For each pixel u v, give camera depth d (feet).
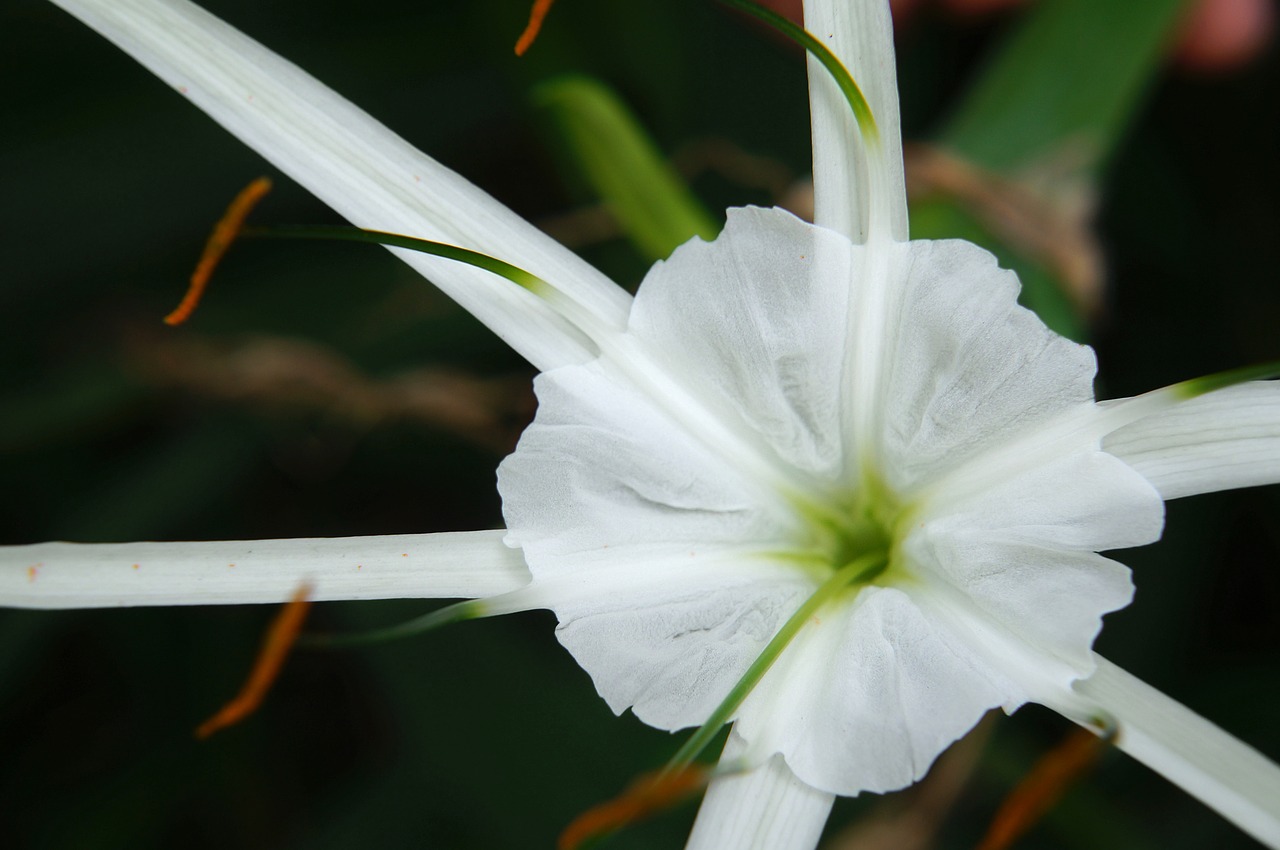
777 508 1.41
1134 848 1.64
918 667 1.39
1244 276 1.73
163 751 1.74
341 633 1.75
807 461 1.41
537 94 1.56
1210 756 1.36
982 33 1.77
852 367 1.40
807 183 1.64
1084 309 1.61
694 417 1.40
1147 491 1.37
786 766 1.39
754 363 1.40
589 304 1.41
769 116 1.73
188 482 1.73
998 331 1.38
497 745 1.64
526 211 1.79
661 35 1.69
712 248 1.39
